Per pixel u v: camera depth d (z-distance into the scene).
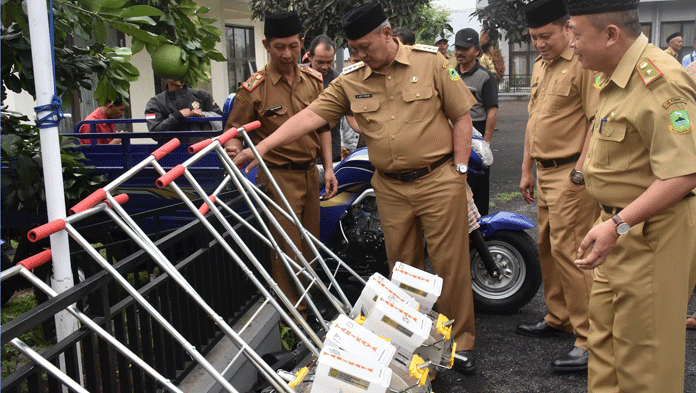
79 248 3.92
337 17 7.52
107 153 4.44
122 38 7.76
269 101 3.87
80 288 2.10
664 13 25.06
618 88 2.48
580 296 3.50
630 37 2.42
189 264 2.98
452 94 3.38
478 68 6.08
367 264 4.34
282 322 4.04
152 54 3.24
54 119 2.50
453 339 3.36
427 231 3.49
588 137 3.32
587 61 2.49
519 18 8.73
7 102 6.48
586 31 2.43
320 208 4.29
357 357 2.20
